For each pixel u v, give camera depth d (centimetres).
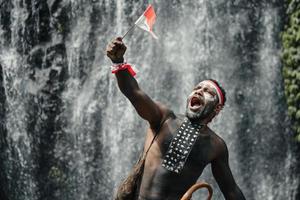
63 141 1639
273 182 1535
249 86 1548
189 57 1572
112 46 375
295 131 1502
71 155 1636
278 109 1529
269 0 1546
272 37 1540
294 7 1487
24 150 1664
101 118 1623
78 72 1636
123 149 1609
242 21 1556
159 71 1584
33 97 1636
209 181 1551
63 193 1645
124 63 379
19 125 1664
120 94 1614
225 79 1556
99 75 1625
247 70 1552
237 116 1550
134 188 400
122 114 1614
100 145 1625
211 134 410
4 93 1680
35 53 1641
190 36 1572
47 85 1628
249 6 1556
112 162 1617
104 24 1630
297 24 1477
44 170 1653
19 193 1689
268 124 1536
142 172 401
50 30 1645
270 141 1534
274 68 1534
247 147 1546
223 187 437
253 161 1545
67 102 1634
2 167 1700
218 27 1562
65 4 1639
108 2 1627
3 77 1681
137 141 1606
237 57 1555
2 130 1691
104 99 1625
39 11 1641
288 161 1523
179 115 412
